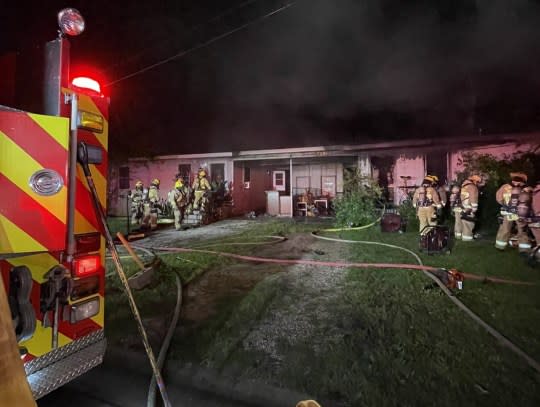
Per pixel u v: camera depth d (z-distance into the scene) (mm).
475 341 3064
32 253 1630
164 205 14773
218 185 13984
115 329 3508
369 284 4734
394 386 2463
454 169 10914
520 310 3695
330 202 14695
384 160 12289
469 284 4586
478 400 2289
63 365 1951
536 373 2561
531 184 8414
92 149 2062
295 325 3527
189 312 3951
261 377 2633
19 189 1592
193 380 2670
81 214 2029
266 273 5465
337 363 2779
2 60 2148
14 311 1659
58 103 1882
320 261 6125
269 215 14594
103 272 2201
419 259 5891
